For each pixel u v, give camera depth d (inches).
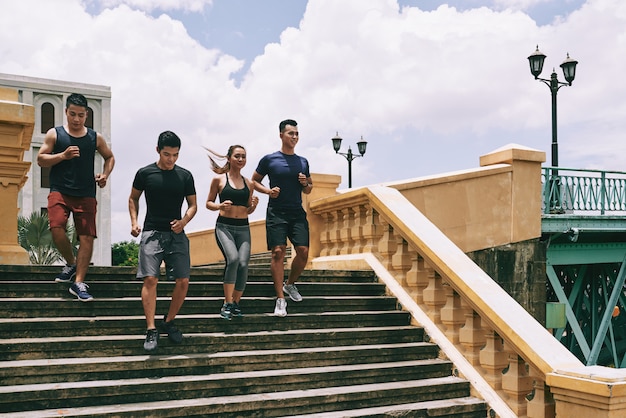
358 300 241.6
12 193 229.6
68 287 196.1
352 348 207.2
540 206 370.3
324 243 327.6
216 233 204.5
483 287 203.5
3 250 223.6
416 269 241.3
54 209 187.2
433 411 183.3
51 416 144.9
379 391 185.6
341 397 179.6
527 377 186.7
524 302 357.1
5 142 228.8
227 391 174.2
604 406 141.6
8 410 148.4
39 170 1401.3
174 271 182.2
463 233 327.6
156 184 178.7
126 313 195.6
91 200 193.5
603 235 498.9
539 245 366.0
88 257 193.5
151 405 158.9
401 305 245.8
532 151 362.6
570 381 150.6
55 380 161.3
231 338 193.5
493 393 193.8
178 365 176.6
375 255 276.5
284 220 225.1
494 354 196.2
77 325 180.7
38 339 172.4
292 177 227.9
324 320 222.5
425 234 236.1
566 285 600.7
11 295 187.9
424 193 311.1
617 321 663.1
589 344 626.5
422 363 207.6
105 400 159.0
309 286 244.1
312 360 197.6
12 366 156.8
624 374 146.7
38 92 1411.2
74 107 187.2
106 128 1486.2
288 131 229.9
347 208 299.3
